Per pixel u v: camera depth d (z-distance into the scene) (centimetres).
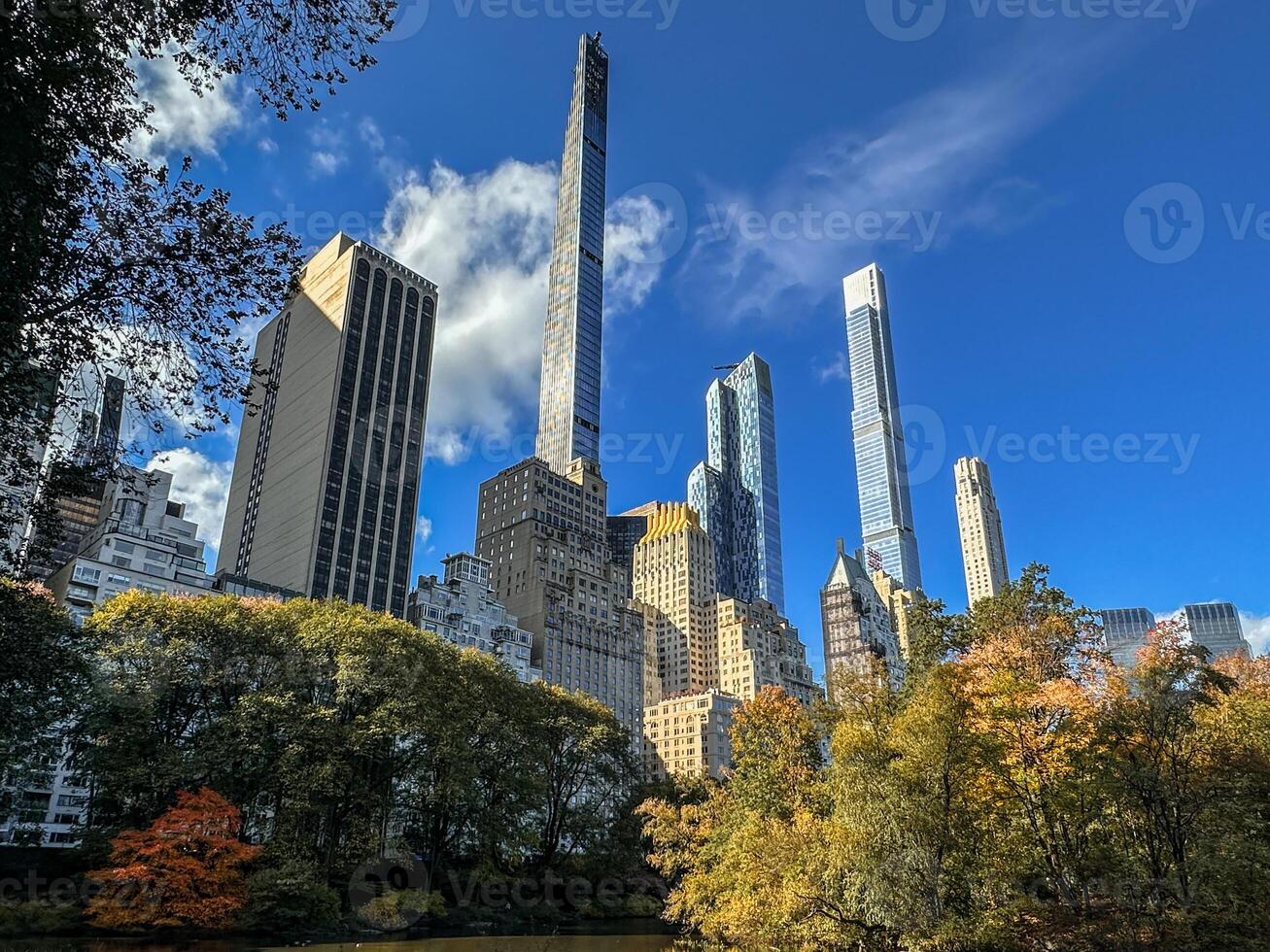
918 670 5419
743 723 5644
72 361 1758
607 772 9400
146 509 13162
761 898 3941
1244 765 3659
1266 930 3241
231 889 5531
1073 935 3334
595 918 8662
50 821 9275
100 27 1670
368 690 6800
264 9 1691
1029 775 3609
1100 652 4612
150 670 6197
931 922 3278
